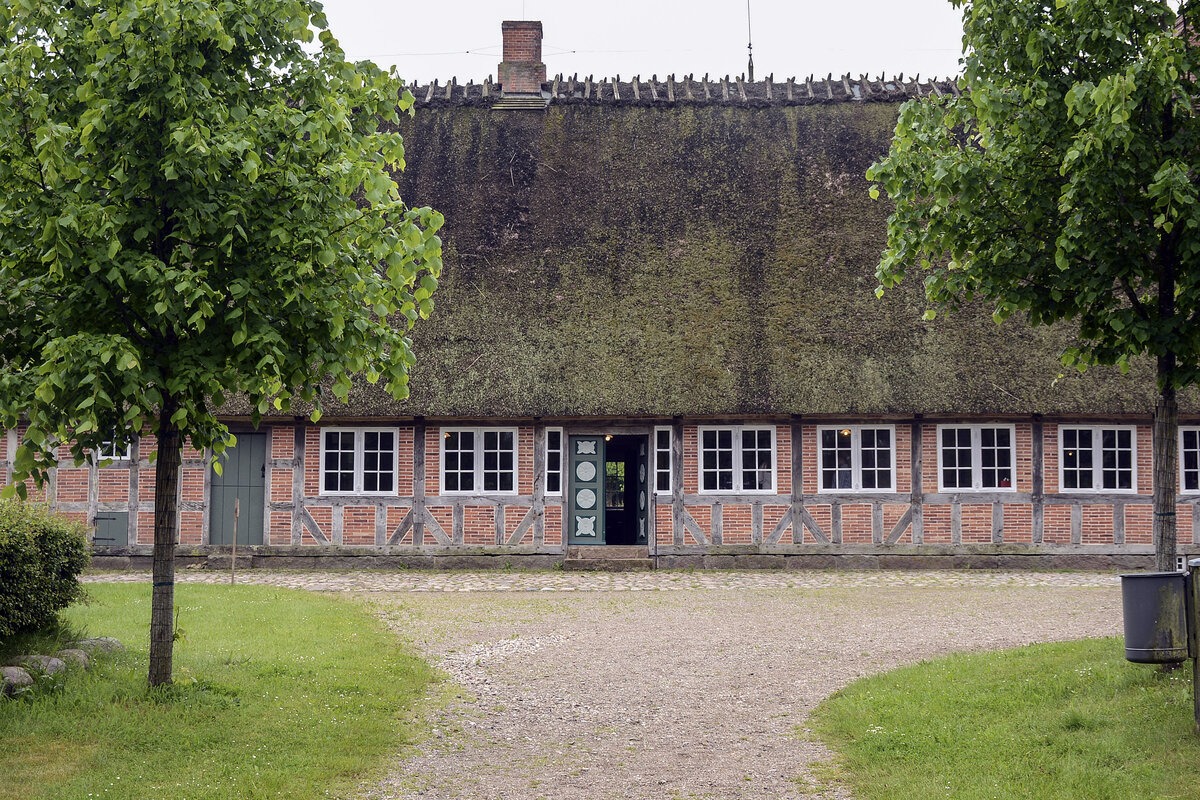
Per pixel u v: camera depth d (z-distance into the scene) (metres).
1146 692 7.11
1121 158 7.14
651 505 17.95
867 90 21.62
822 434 17.86
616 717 8.05
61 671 7.77
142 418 6.60
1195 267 7.12
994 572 17.08
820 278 18.70
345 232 7.19
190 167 6.24
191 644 9.80
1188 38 7.68
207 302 6.00
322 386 17.73
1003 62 7.91
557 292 18.78
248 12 6.65
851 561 17.66
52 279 6.46
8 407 5.89
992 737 6.77
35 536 8.19
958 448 17.72
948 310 8.62
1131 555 17.44
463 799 6.12
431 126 21.45
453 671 9.61
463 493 18.06
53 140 5.85
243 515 18.19
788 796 6.12
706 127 21.09
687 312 18.36
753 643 10.91
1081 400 17.11
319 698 8.04
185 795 5.80
